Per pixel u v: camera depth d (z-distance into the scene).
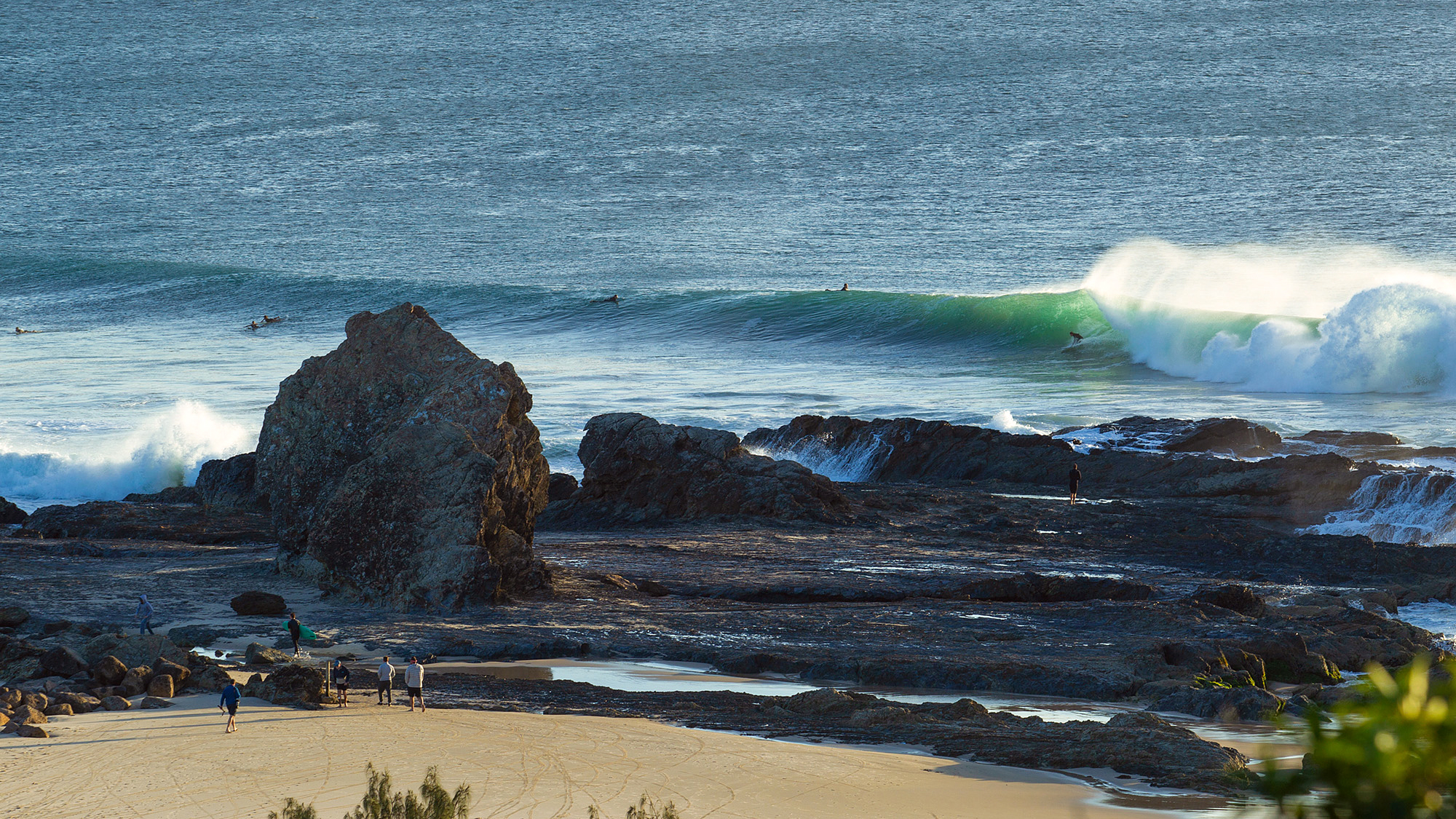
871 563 129.38
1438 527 136.38
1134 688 84.88
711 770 61.06
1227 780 58.09
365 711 74.81
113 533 152.38
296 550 125.69
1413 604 115.12
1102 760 62.81
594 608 111.38
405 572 111.94
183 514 159.12
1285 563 128.25
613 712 76.19
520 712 75.56
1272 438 174.25
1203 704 79.38
